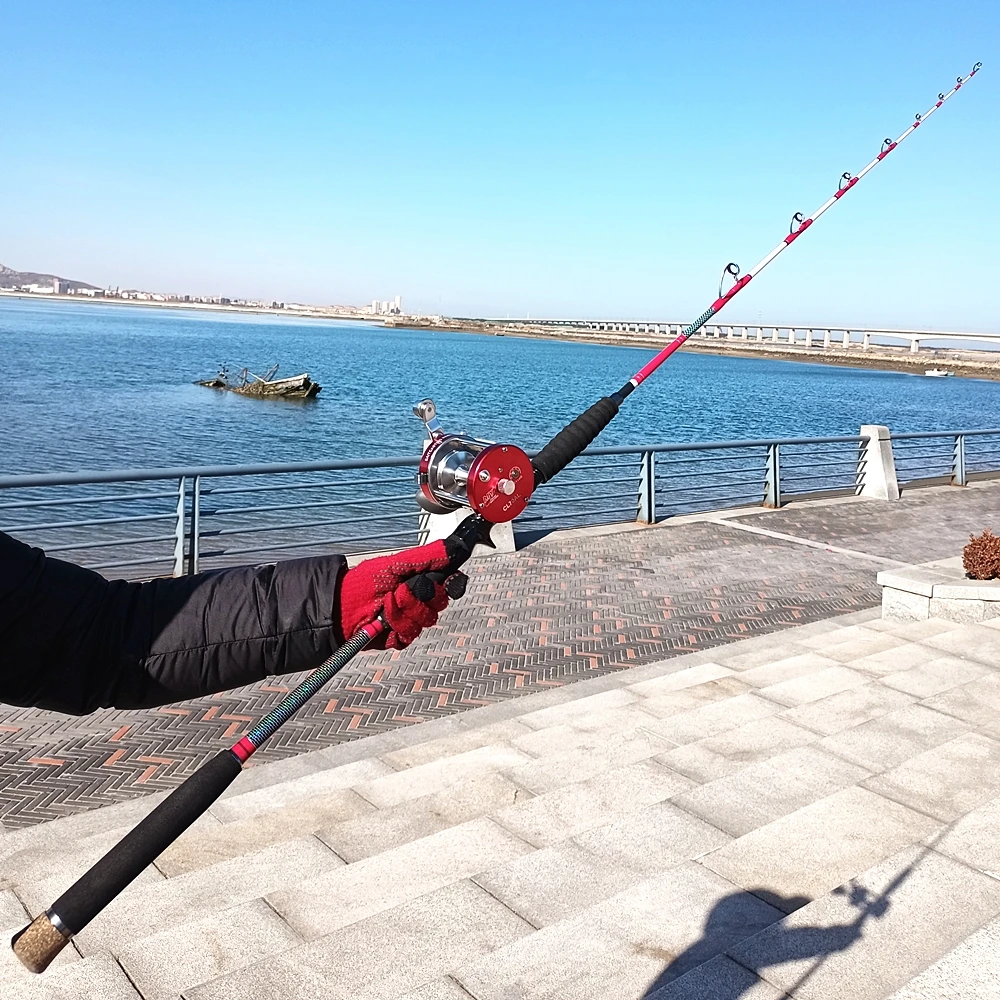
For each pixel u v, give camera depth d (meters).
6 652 1.49
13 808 5.12
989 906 2.98
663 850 3.73
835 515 14.45
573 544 12.04
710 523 13.59
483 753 5.40
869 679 6.42
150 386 50.44
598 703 6.67
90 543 8.23
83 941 3.38
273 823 4.58
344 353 118.12
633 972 2.80
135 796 5.31
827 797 4.03
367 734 6.32
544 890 3.41
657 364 2.19
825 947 2.75
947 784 4.20
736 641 8.53
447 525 10.78
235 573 1.62
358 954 2.98
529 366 112.94
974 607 8.16
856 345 171.25
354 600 1.58
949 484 17.73
